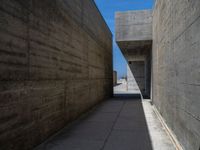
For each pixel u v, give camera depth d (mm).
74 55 6109
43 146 3840
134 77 21859
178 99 3900
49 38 4293
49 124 4305
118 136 4531
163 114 5852
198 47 2713
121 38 9969
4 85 2811
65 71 5293
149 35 9695
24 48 3311
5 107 2830
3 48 2795
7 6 2893
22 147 3256
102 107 9055
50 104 4344
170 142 4094
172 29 4484
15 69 3059
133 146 3881
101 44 10930
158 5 6957
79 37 6703
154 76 8805
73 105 5957
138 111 7945
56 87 4676
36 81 3713
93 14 8969
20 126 3191
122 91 20766
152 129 5133
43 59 4000
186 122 3324
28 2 3451
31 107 3535
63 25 5168
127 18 9945
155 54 8227
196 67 2807
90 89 8203
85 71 7438
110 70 14109
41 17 3926
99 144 3992
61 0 5039
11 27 2977
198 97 2729
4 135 2805
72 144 3988
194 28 2879
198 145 2730
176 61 4078
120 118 6559
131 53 14766
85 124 5703
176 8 4051
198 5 2699
